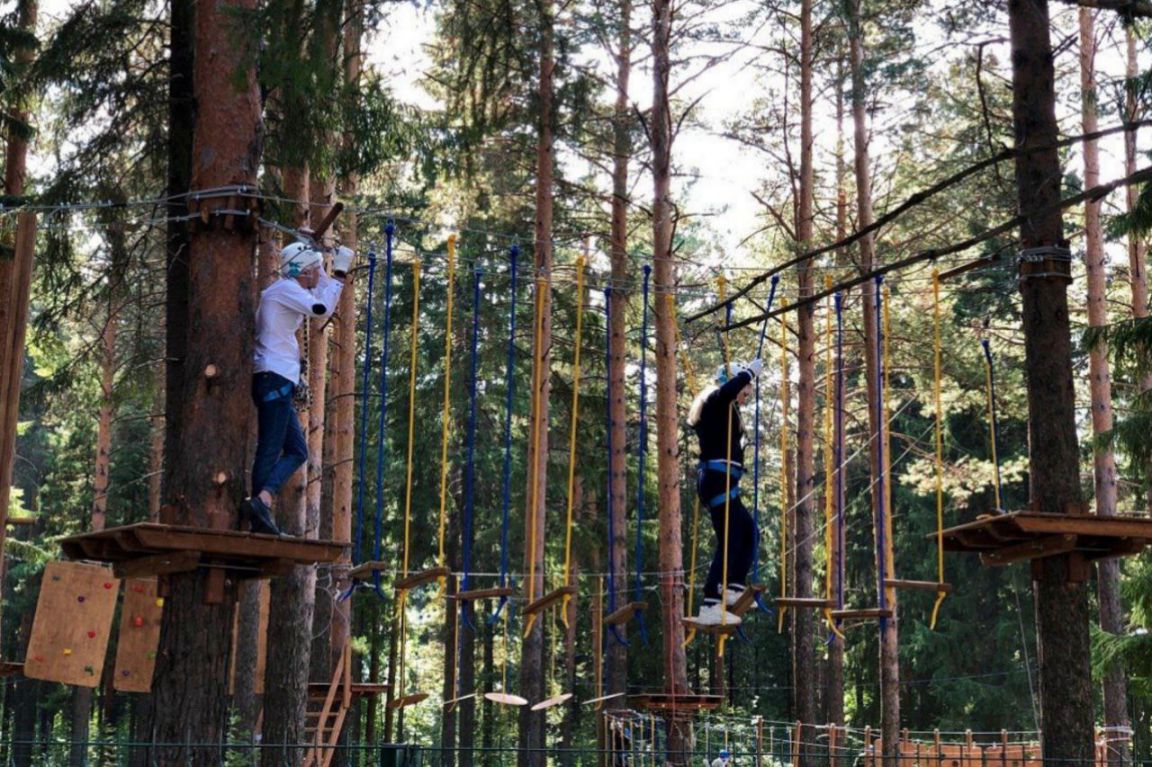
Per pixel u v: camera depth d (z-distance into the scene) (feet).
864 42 68.95
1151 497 62.23
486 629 123.65
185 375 29.89
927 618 121.60
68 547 28.35
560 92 59.16
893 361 79.15
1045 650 32.32
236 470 29.40
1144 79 33.53
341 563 65.67
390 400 94.43
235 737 47.65
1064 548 30.60
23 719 125.49
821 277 72.02
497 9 43.32
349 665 53.26
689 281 89.56
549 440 103.19
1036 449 32.96
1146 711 102.58
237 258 30.32
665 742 63.93
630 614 33.86
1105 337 45.01
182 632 28.66
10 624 124.77
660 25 67.15
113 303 55.93
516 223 76.64
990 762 75.46
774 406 107.04
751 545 33.24
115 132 44.09
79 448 119.55
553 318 84.23
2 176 64.23
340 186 60.75
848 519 122.83
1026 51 34.47
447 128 45.73
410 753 30.17
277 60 30.50
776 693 132.87
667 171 67.15
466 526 32.96
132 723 104.01
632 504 114.93
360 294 91.50
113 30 44.09
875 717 124.77
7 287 54.49
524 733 94.02
